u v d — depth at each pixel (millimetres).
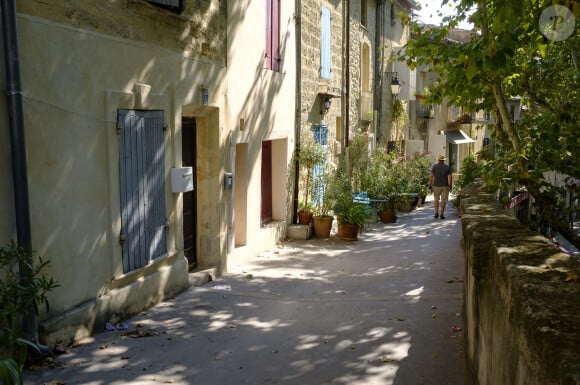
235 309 6574
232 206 9000
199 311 6449
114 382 4410
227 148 8734
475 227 3988
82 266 5312
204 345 5312
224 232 8719
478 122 30359
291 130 12445
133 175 6090
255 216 10391
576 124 6512
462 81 6402
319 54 14273
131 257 6090
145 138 6332
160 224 6754
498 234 3625
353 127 17750
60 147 4988
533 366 2031
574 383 1604
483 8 5320
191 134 8250
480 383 3654
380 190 16328
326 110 14695
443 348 5250
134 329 5676
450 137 28250
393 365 4852
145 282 6355
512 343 2545
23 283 4098
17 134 4406
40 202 4773
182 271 7250
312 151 12844
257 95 10070
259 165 10438
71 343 5098
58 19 4945
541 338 1938
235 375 4633
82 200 5285
